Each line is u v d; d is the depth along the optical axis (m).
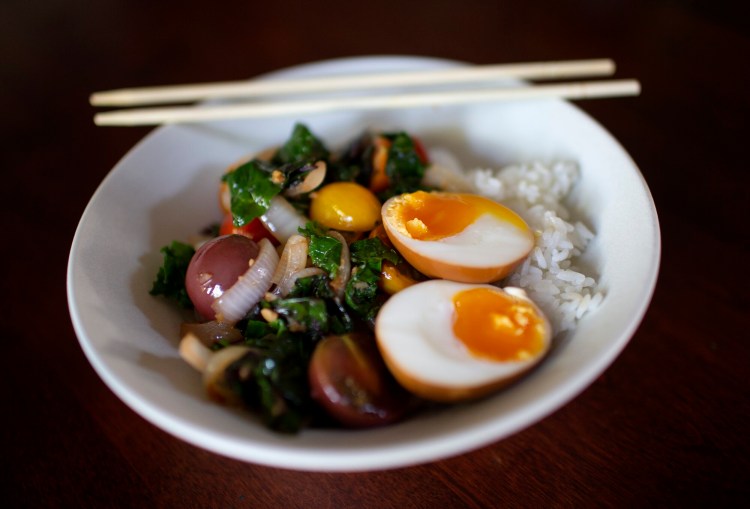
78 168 0.33
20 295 0.28
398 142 0.28
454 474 0.22
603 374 0.24
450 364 0.20
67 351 0.26
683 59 0.37
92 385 0.25
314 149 0.28
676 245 0.28
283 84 0.30
